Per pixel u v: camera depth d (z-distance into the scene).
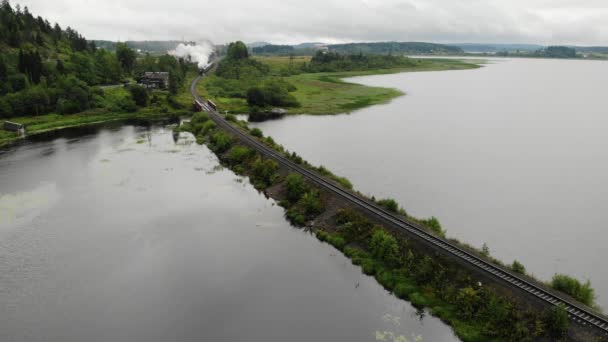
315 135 112.56
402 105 162.38
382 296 40.94
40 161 89.00
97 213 61.75
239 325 37.25
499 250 49.88
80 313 39.31
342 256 49.12
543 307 33.72
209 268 46.78
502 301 35.41
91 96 151.50
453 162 85.31
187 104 164.25
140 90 156.50
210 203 66.06
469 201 64.81
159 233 55.41
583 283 42.97
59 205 64.62
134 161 89.62
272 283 43.72
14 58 166.00
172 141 109.50
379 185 71.56
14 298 41.62
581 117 137.38
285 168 75.00
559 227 56.12
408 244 45.75
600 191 69.25
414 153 92.44
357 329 36.28
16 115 132.12
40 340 35.81
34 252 50.38
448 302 38.06
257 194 70.31
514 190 69.62
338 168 81.06
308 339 35.19
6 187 72.62
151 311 39.50
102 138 112.69
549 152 93.56
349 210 55.69
